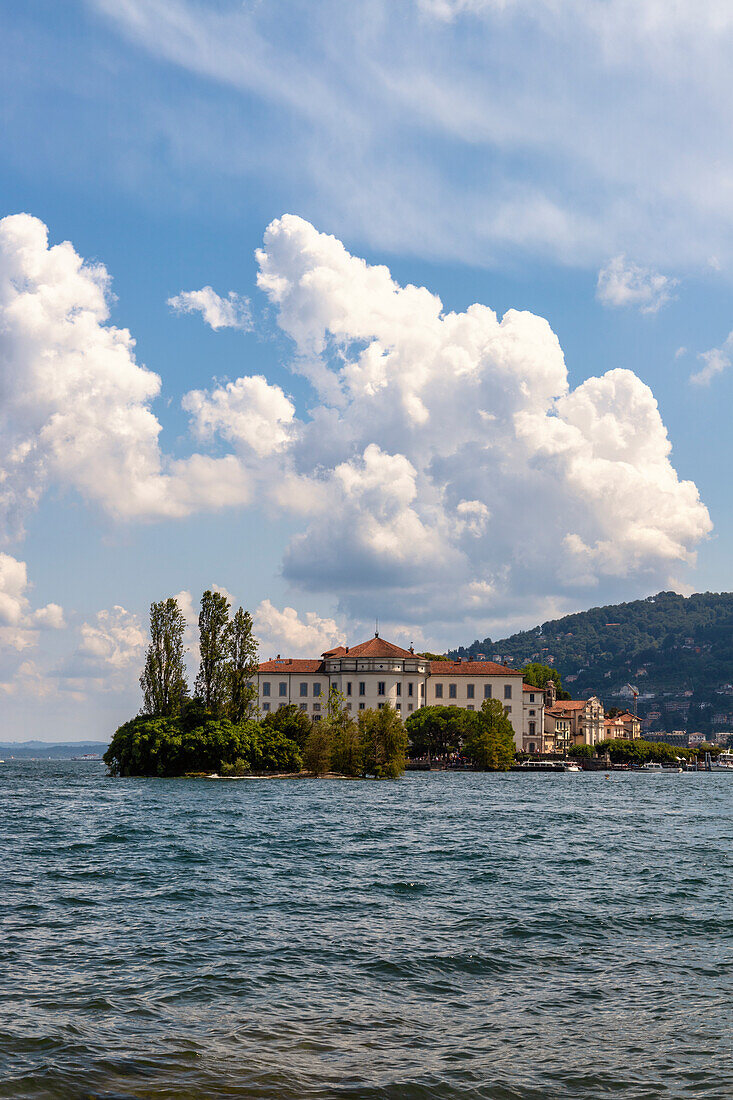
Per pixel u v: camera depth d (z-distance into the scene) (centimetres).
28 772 19612
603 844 5616
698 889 3891
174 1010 2078
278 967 2472
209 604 14088
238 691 13975
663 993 2295
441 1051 1864
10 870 4044
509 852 5084
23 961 2472
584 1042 1930
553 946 2791
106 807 7756
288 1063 1767
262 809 7669
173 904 3322
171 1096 1589
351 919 3133
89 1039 1858
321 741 13900
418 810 7994
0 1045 1797
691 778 19800
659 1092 1669
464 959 2605
